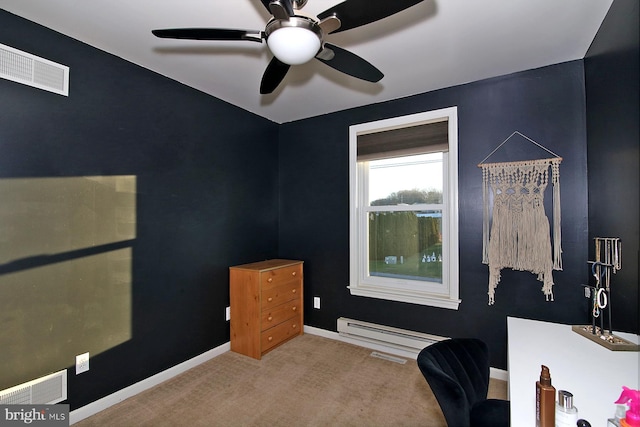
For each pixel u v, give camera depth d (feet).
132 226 7.37
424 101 9.09
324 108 10.38
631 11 4.51
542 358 4.57
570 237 7.21
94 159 6.68
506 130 7.96
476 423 4.27
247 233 10.61
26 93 5.72
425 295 9.00
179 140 8.46
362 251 10.41
